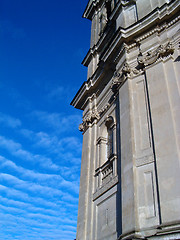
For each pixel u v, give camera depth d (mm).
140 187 11305
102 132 17453
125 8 18734
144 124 12953
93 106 19875
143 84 14242
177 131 11336
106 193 14195
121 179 12484
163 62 13742
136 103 13930
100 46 22125
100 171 15703
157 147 11508
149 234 9875
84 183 16797
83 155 18438
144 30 15430
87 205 15867
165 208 9945
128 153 12609
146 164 11672
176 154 10703
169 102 12242
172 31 14430
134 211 10742
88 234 14609
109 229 12836
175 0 14461
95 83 19672
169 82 12922
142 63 14641
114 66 17797
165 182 10453
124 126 13750
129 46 16031
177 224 9203
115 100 16609
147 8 16734
